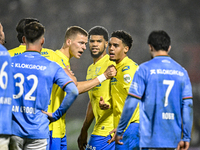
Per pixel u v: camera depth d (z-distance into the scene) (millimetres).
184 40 89188
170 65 12148
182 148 11914
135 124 15617
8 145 12289
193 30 89500
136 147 15555
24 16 84562
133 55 87750
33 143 12242
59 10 86750
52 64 12633
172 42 89188
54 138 15867
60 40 86000
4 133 11391
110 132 16203
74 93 12555
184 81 12117
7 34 82312
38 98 12258
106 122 17203
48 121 12578
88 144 17781
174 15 89812
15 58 12562
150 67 12008
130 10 89625
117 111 16047
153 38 12422
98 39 17344
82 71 79250
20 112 12188
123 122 12008
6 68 11539
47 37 85750
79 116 75000
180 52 88500
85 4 88250
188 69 86188
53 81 12727
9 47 82062
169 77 11984
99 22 89062
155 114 11844
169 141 11773
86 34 17234
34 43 12711
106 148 17156
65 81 12578
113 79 16203
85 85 15695
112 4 88938
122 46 16031
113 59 16062
